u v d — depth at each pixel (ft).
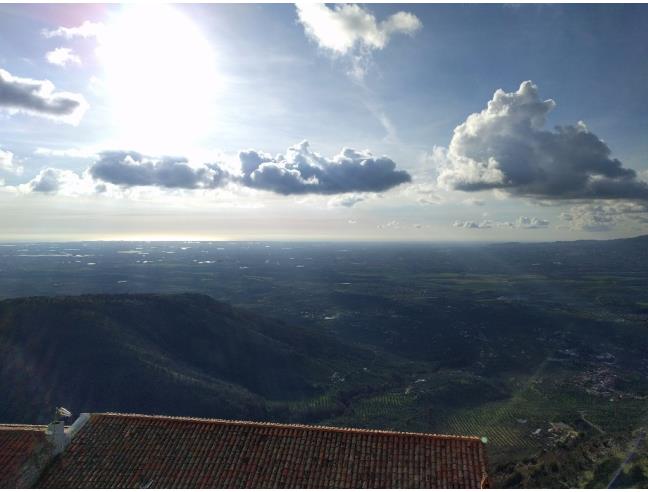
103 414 70.13
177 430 66.69
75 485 58.34
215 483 57.52
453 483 56.95
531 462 150.82
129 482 58.34
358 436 64.54
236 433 65.77
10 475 59.67
